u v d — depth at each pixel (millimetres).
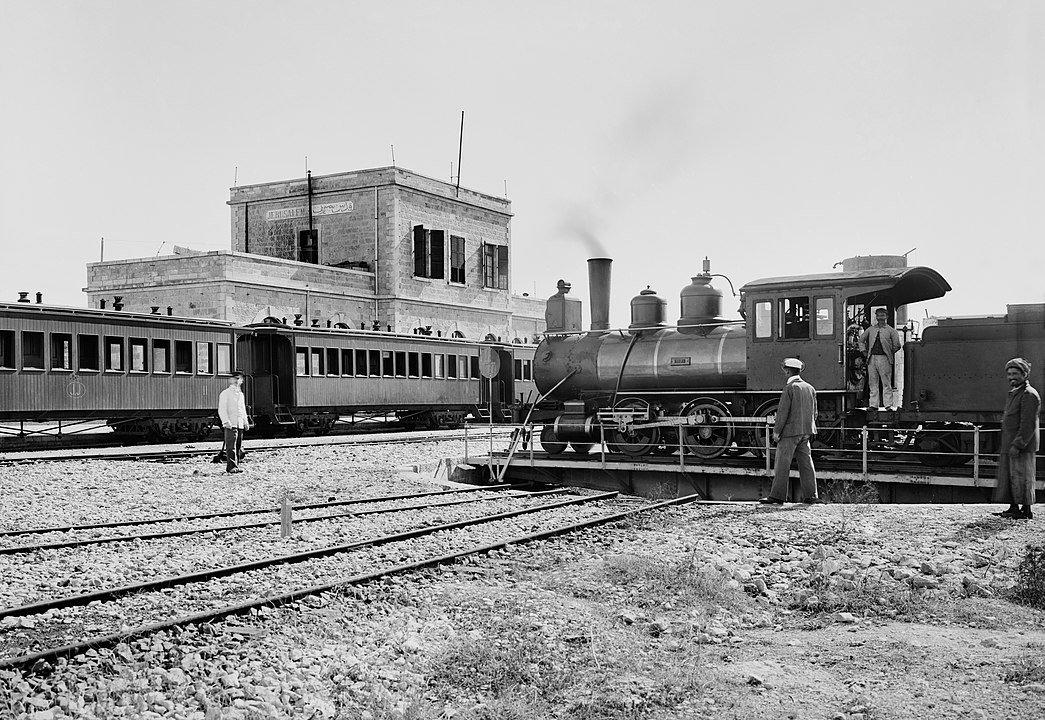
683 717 5898
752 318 18703
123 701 6297
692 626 8000
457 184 49844
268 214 47781
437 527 12914
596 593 9266
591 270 21375
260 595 9188
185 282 37562
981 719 5617
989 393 16688
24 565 10430
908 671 6590
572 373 20891
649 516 13883
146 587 9273
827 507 14305
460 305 48938
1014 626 7793
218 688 6574
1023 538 10898
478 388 39719
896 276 17359
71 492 16312
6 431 30703
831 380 17875
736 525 12703
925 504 14711
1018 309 16625
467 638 7730
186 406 27766
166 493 16625
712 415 19344
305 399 31031
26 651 7312
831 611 8500
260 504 15797
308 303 40688
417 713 6148
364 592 9188
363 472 20172
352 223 45500
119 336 25688
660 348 19938
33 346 23547
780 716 5832
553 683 6605
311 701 6402
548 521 13922
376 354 34219
